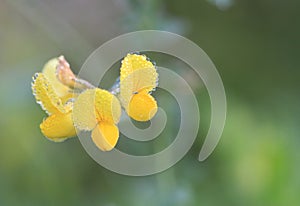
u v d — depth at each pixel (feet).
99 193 1.23
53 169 1.25
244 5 1.33
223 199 1.22
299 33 1.32
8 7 1.28
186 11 1.33
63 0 1.30
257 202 1.23
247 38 1.33
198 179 1.16
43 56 1.26
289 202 1.22
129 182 1.22
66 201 1.24
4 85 1.24
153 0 1.14
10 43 1.28
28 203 1.24
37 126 1.26
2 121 1.25
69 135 0.98
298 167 1.23
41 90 0.98
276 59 1.32
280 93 1.31
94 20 1.31
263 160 1.23
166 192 1.13
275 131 1.25
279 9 1.33
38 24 1.22
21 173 1.25
